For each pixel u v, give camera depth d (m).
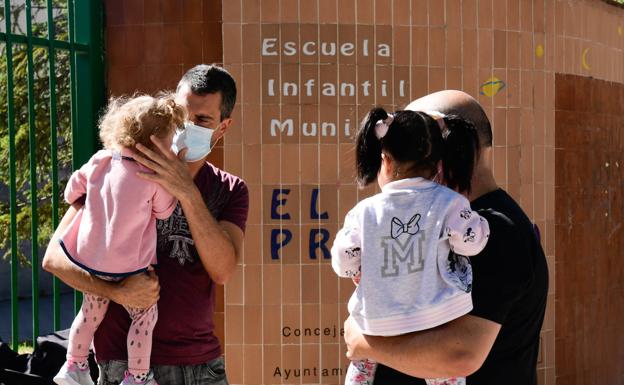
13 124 5.00
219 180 4.09
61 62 10.13
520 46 6.42
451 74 6.16
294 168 5.90
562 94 6.76
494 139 6.33
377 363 3.24
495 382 2.96
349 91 5.95
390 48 6.02
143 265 3.49
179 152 3.75
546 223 6.62
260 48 5.89
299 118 5.91
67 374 3.62
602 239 7.35
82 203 3.67
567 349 6.84
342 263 3.02
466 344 2.78
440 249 2.86
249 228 5.89
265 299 5.89
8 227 10.67
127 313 3.66
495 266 2.85
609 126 7.46
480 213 2.97
